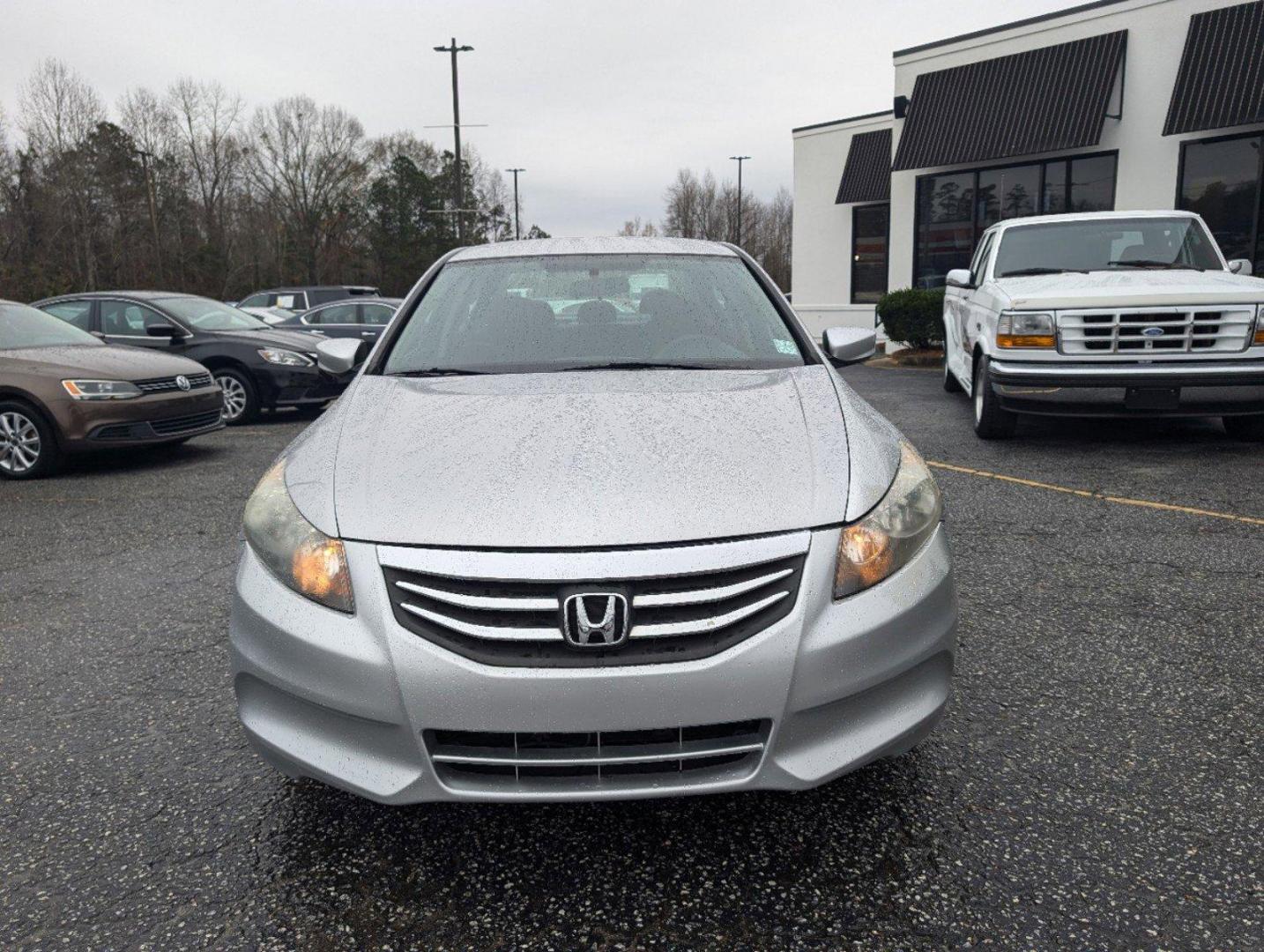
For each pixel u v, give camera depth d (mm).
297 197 62594
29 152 46312
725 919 1955
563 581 1907
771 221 82625
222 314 10688
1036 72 15164
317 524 2104
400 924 1964
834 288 22203
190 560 4715
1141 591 3854
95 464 7832
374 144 64812
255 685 2148
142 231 52531
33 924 1972
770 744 1957
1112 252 7566
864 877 2074
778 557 1974
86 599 4148
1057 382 6352
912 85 17078
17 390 7035
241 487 6566
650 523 1972
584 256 3607
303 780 2549
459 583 1950
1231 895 1970
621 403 2523
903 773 2498
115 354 7586
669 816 2338
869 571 2051
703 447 2240
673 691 1899
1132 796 2357
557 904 2016
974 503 5355
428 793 1979
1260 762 2506
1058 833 2209
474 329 3199
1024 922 1909
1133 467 6195
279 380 9977
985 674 3104
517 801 1969
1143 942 1838
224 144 60719
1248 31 12773
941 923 1916
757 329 3178
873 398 10602
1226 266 7273
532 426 2375
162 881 2117
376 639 1968
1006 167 16078
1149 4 13875
